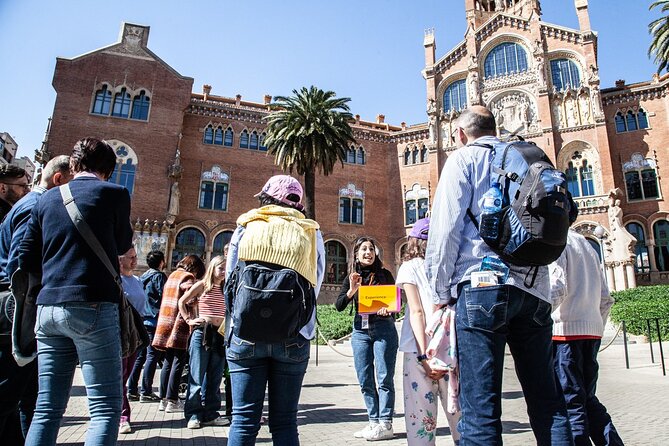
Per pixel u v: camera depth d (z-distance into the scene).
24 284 3.74
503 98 41.53
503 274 2.93
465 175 3.16
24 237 3.63
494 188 3.03
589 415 4.39
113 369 3.41
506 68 42.28
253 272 3.09
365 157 46.28
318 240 3.69
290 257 3.21
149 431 6.05
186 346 7.68
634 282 32.34
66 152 36.41
